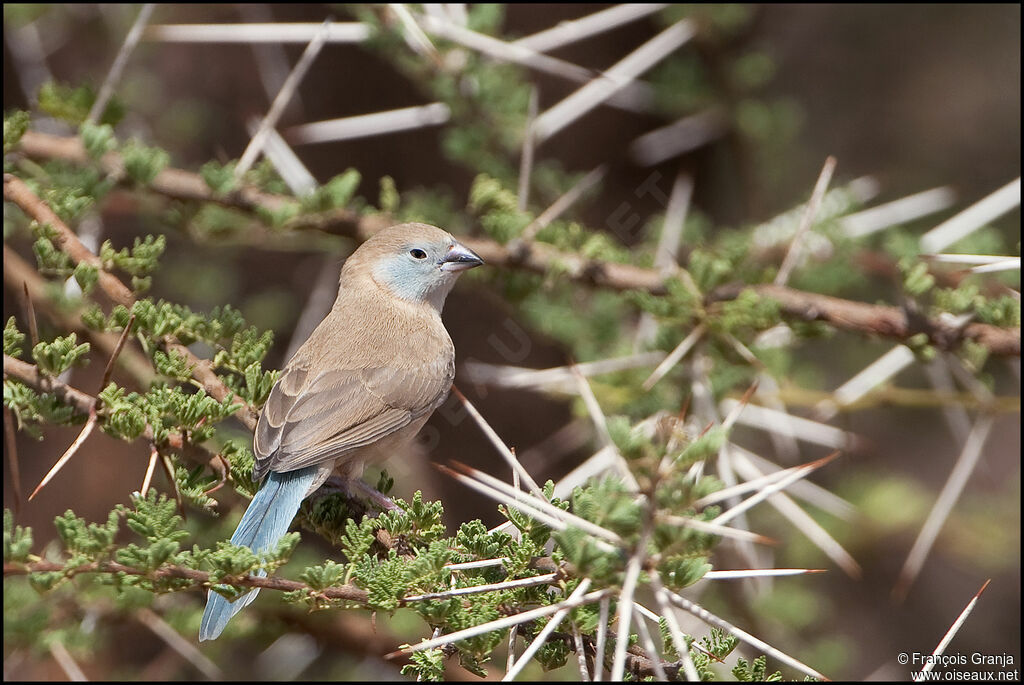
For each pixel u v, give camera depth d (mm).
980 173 17906
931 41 18703
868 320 9117
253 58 15430
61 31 13875
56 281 8953
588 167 15375
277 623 9625
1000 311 8883
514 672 5133
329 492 8766
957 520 14625
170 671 11625
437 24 10625
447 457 15016
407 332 9781
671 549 5156
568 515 5426
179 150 15031
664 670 5836
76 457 13984
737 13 12562
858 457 16344
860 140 18344
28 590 8695
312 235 11258
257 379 7996
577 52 15305
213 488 7234
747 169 13562
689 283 9453
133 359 8844
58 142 8969
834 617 16547
